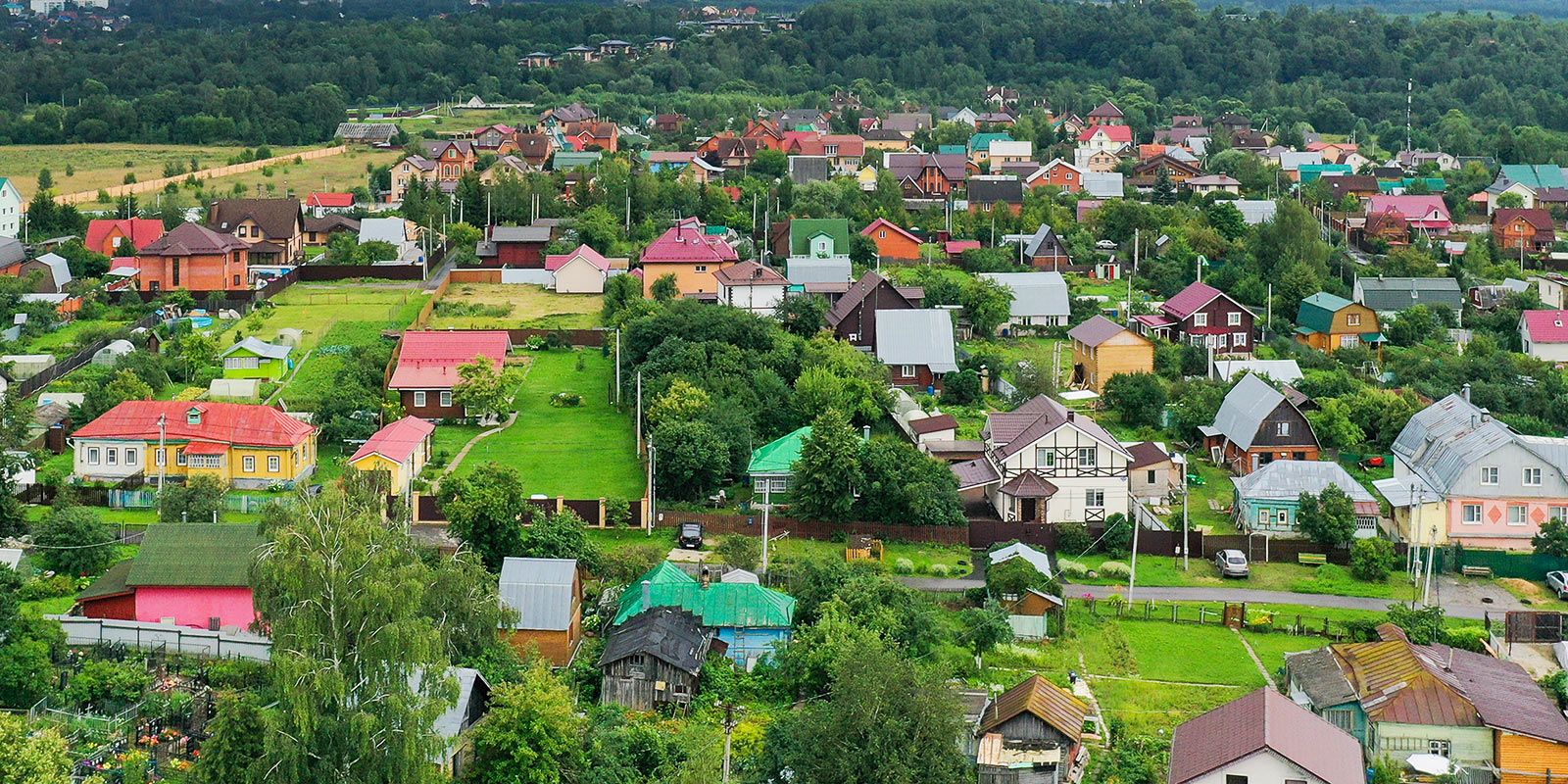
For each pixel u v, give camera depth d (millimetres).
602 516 95500
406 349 119688
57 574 84062
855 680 62969
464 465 106375
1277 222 175250
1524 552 98000
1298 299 158625
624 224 186750
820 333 132250
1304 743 63062
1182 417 118438
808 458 96438
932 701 62406
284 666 56531
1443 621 85062
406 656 58625
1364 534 97375
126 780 61625
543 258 168875
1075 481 100062
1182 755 64312
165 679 70438
